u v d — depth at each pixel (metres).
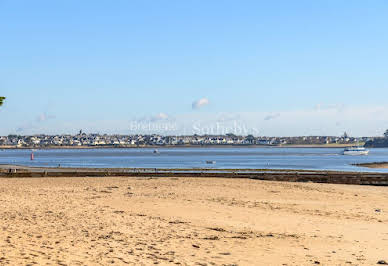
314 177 61.78
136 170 91.25
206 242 18.12
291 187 48.72
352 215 28.97
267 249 17.16
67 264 13.02
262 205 32.62
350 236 20.92
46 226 19.97
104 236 18.31
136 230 20.25
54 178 61.69
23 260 13.07
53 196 34.03
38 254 14.02
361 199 40.16
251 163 166.00
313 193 43.31
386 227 24.22
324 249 17.59
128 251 15.52
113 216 24.30
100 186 47.06
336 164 156.00
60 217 23.00
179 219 24.53
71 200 31.47
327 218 27.06
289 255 16.17
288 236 20.33
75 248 15.48
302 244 18.48
